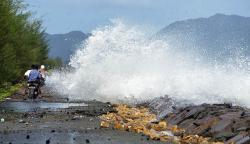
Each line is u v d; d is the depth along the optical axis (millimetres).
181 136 30547
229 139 28375
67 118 38000
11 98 61719
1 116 38875
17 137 28031
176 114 38000
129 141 27391
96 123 35000
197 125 32344
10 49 73750
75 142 26531
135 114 42750
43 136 28516
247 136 26859
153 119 39406
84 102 55469
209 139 29219
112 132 30734
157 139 28453
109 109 45531
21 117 38531
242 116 31484
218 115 33156
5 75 73812
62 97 63031
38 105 51375
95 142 26719
